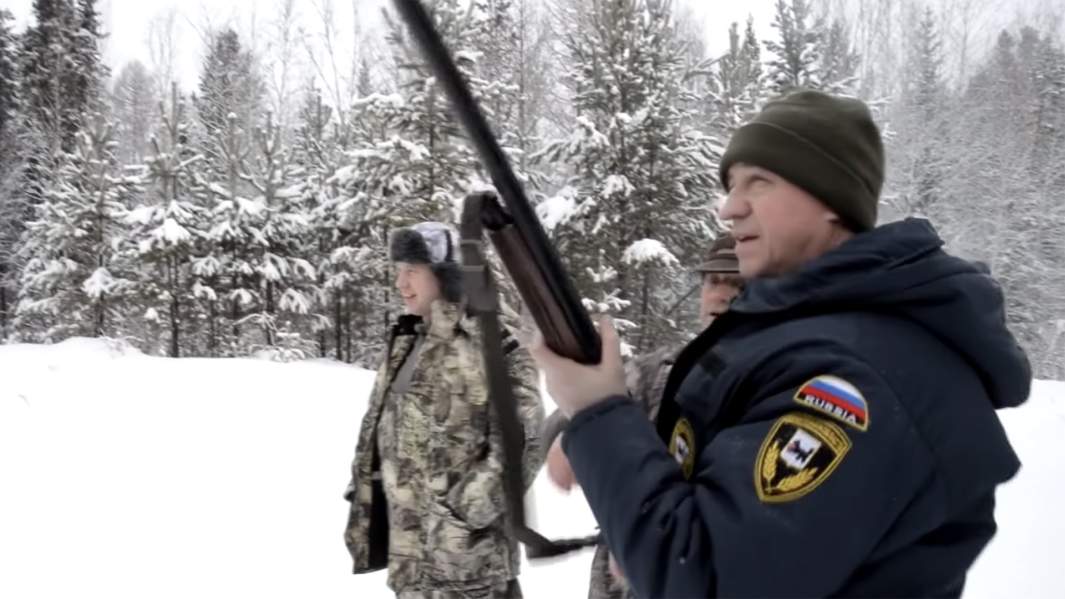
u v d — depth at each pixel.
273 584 4.27
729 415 1.08
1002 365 1.06
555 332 1.06
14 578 4.19
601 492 1.02
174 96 19.59
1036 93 32.72
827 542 0.88
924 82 28.92
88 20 38.78
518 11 24.97
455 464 2.72
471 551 2.71
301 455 6.76
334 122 22.61
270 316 19.17
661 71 15.41
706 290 2.44
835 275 1.04
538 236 0.99
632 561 0.99
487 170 0.94
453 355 2.73
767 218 1.12
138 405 8.10
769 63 20.72
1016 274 27.02
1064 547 4.56
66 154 22.84
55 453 6.41
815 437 0.93
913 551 0.96
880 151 1.14
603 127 15.27
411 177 15.38
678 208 15.05
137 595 4.08
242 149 20.41
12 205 27.53
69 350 11.88
